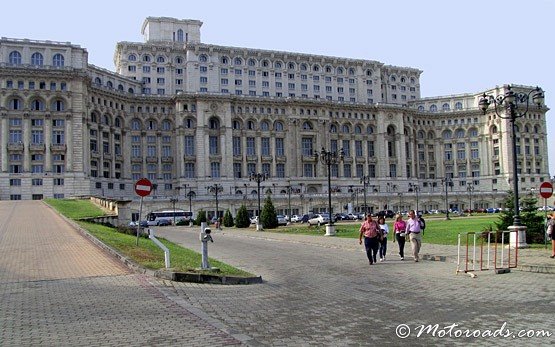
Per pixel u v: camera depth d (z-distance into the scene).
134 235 39.44
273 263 26.55
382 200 130.38
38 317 12.28
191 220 93.06
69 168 112.88
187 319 12.16
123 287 16.09
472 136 165.38
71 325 11.55
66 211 56.88
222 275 18.45
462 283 18.34
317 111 145.38
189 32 149.75
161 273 18.08
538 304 14.30
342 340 10.75
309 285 18.61
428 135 169.00
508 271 20.88
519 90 159.62
